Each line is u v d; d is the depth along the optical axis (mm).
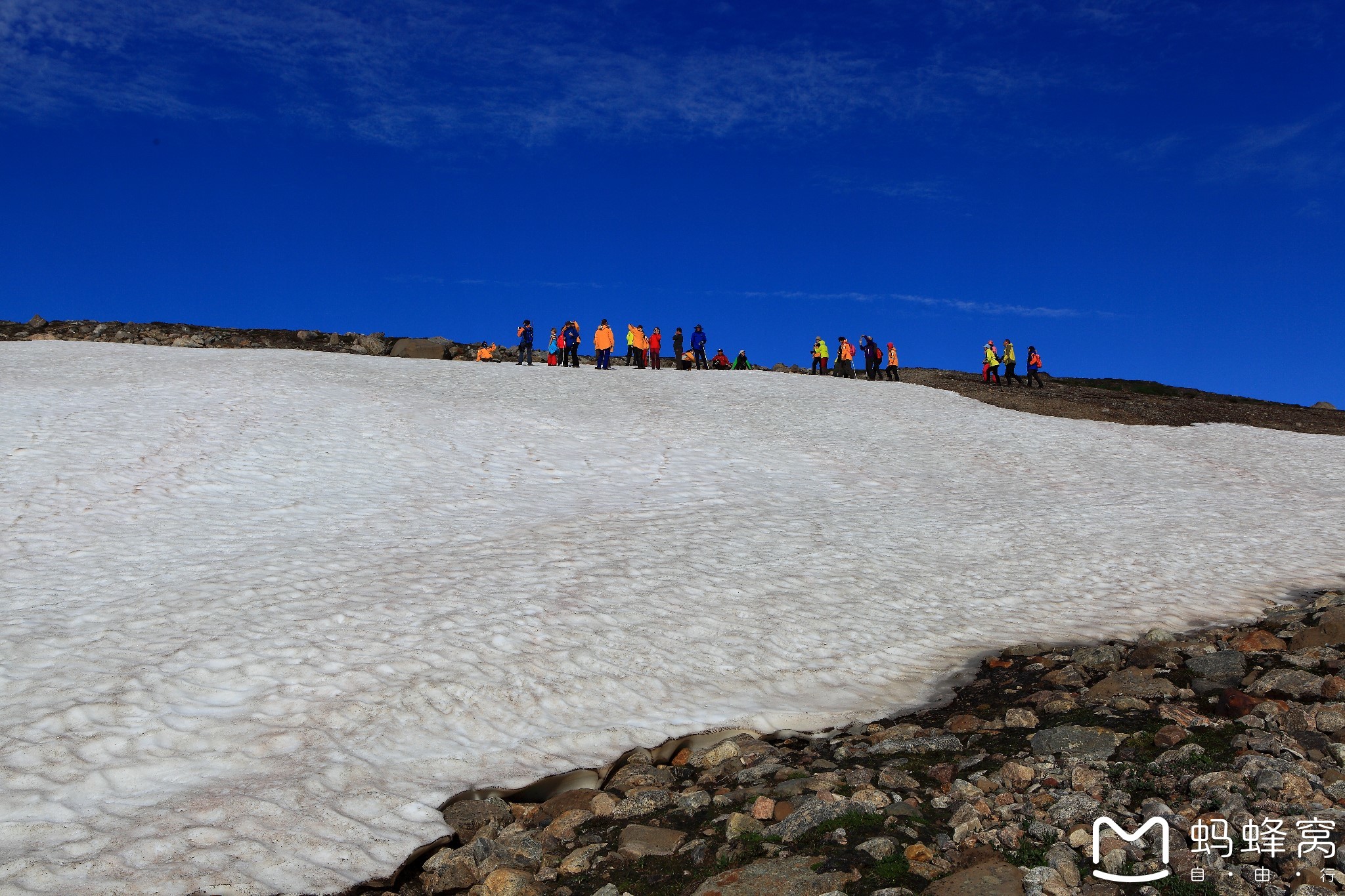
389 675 9609
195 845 6371
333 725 8461
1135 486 24359
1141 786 7043
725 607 12984
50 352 31859
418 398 29062
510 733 8797
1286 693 8844
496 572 13719
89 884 5832
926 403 35938
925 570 15797
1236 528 19344
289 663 9703
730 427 29125
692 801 7484
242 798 7039
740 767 8336
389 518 17312
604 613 12141
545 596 12625
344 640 10438
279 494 18438
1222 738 7773
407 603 11898
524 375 36000
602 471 22672
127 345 35375
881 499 21766
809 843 6508
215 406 25234
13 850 6195
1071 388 42812
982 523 19609
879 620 13062
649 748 8836
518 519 17812
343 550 14789
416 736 8469
